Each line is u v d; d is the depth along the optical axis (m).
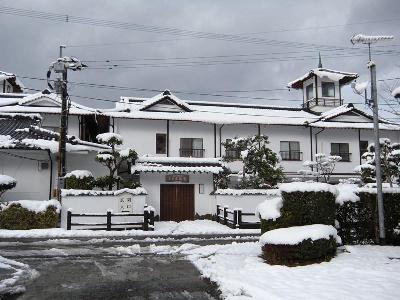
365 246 11.08
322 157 25.69
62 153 18.88
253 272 8.48
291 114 32.06
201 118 26.59
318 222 9.92
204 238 15.66
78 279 8.11
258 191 21.09
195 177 23.53
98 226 17.92
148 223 18.11
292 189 10.02
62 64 19.03
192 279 8.16
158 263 9.88
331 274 8.06
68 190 18.30
